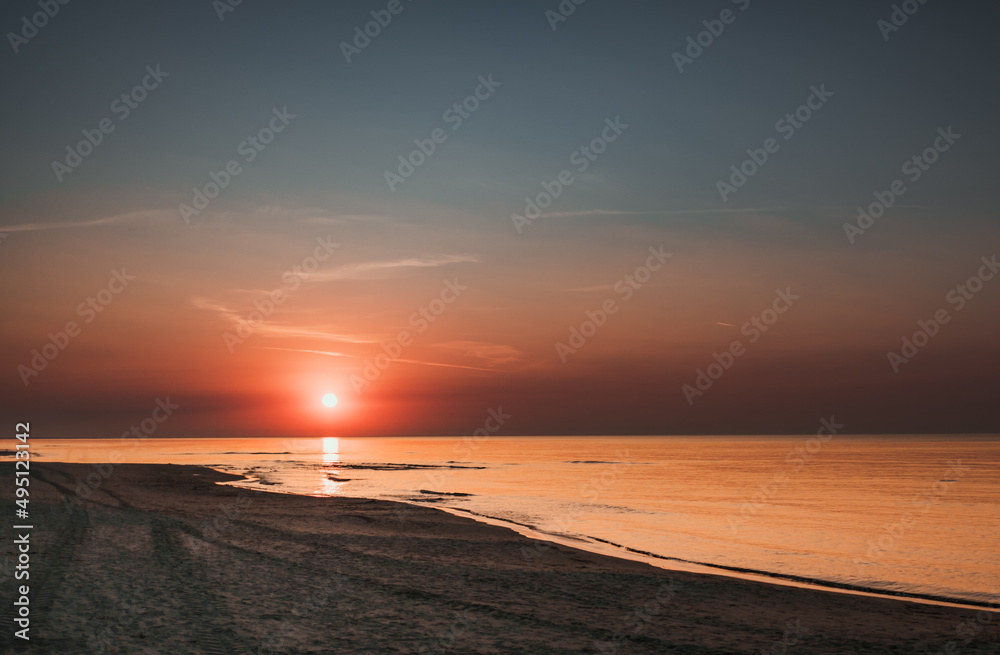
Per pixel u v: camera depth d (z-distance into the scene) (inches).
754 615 615.8
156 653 392.8
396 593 619.2
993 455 6402.6
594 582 733.9
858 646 522.0
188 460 4667.8
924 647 525.7
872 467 4266.7
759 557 1041.5
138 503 1315.2
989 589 845.2
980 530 1412.4
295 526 1083.9
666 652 480.1
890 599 743.1
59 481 1782.7
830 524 1473.9
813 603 683.4
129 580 586.2
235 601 541.0
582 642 491.5
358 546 905.5
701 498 2055.9
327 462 4522.6
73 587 544.1
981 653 513.7
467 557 871.7
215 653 404.2
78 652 382.9
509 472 3425.2
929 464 4672.7
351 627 490.6
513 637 491.5
